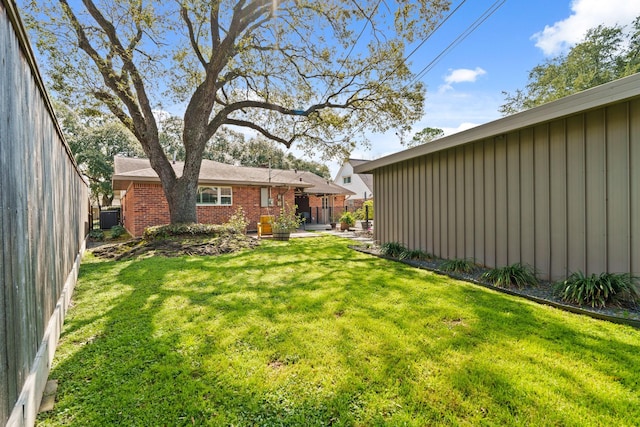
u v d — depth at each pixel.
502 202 4.68
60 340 2.49
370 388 1.84
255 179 13.28
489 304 3.28
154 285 4.14
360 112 9.95
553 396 1.75
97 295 3.70
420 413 1.63
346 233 12.02
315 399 1.74
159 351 2.29
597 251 3.53
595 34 18.00
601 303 3.06
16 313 1.47
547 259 4.06
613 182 3.38
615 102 3.03
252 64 8.14
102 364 2.12
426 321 2.82
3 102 1.38
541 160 4.12
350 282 4.23
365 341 2.43
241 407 1.69
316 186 17.53
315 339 2.47
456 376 1.94
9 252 1.40
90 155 19.75
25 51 1.74
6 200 1.38
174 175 8.31
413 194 6.71
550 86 20.19
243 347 2.36
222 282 4.29
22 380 1.53
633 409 1.64
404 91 9.05
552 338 2.46
